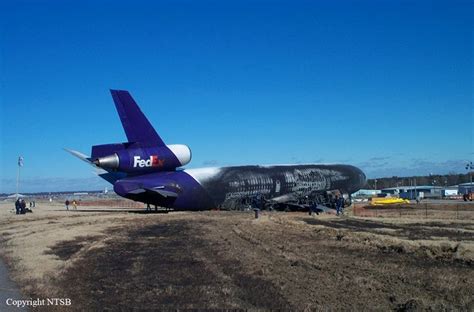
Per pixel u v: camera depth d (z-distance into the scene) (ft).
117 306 40.27
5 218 169.07
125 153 193.57
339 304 40.06
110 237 100.73
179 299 42.65
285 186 231.50
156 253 74.95
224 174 214.28
